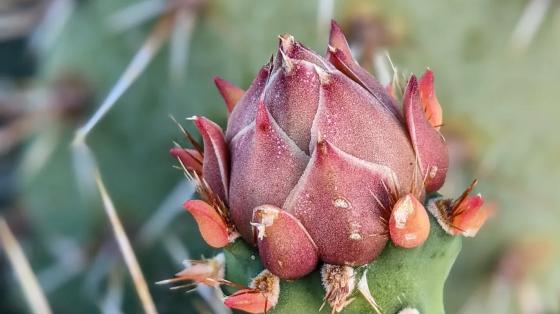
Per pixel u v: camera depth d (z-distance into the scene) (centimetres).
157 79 37
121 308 39
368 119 24
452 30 34
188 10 35
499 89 35
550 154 35
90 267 40
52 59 42
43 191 41
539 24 34
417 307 24
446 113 35
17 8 46
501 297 36
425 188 25
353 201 24
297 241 24
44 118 41
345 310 24
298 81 24
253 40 35
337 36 25
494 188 36
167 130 37
